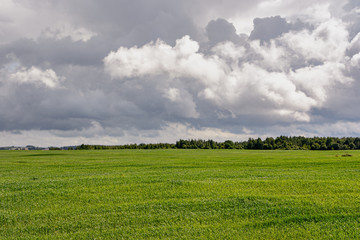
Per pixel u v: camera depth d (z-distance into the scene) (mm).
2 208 16188
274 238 11789
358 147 181375
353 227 12539
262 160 49750
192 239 11789
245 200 16469
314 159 51594
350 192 18422
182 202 16469
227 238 11836
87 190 19953
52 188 20922
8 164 45562
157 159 55844
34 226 13414
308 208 14953
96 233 12523
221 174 27516
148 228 12961
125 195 18531
